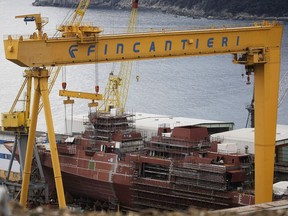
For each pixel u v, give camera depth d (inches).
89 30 4606.3
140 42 4820.4
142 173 6269.7
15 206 2038.6
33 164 6451.8
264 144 5329.7
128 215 2236.7
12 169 7017.7
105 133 6614.2
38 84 4527.6
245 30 5196.9
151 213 2237.9
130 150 6525.6
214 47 5118.1
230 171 5762.8
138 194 6254.9
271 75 5310.0
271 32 5275.6
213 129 7347.4
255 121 5378.9
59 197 4559.5
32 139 4756.4
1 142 7155.5
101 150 6550.2
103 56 4702.3
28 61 4419.3
